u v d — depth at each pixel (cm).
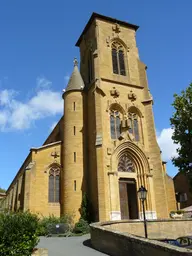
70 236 2720
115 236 1598
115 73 4244
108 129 3722
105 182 3347
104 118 3747
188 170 3189
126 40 4584
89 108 3956
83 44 4862
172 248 1132
